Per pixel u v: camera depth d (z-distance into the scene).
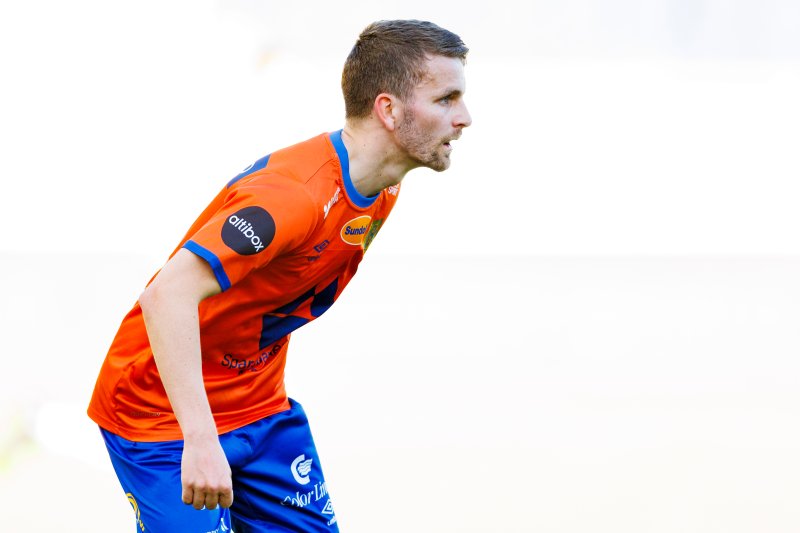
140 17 55.59
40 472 18.67
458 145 55.25
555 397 24.30
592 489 18.09
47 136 49.81
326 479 18.55
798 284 37.59
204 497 8.43
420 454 20.06
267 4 58.69
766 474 18.89
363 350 28.53
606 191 50.47
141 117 52.12
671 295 36.09
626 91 58.94
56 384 23.55
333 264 9.83
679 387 25.30
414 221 47.59
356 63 9.62
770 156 53.22
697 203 49.25
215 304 9.46
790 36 60.75
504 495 17.75
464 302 34.69
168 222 43.84
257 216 8.72
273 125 52.88
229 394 10.18
